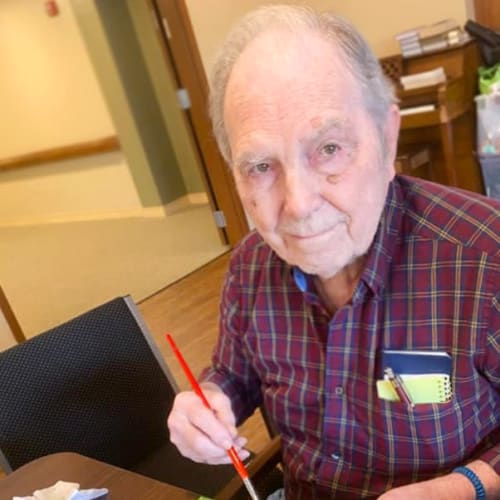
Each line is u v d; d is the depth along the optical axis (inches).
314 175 27.6
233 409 40.5
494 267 28.9
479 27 117.8
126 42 205.9
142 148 213.9
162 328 123.4
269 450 41.1
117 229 219.0
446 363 29.8
